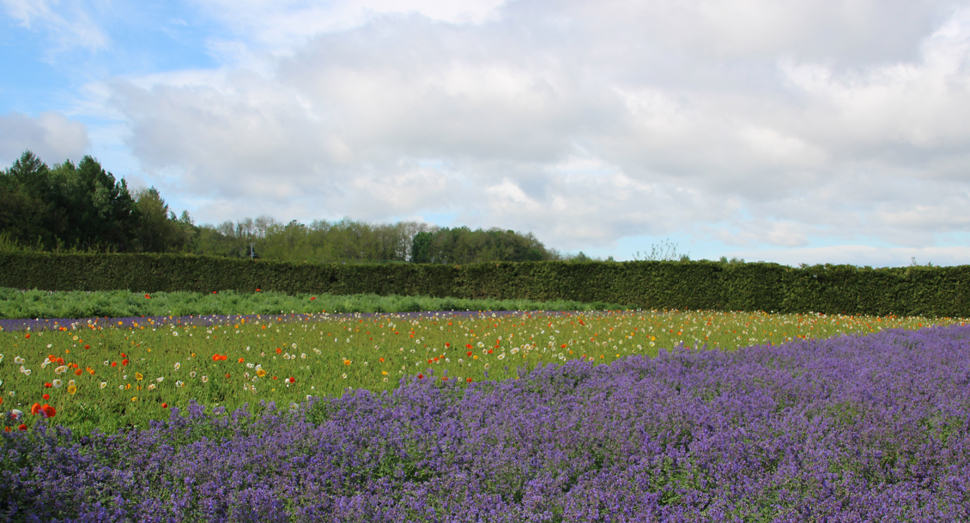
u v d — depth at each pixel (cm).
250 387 497
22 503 264
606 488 293
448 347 775
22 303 1270
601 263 1950
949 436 365
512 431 362
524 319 1204
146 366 593
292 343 788
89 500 271
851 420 404
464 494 286
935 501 287
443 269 2089
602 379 529
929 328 1059
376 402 429
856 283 1678
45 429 327
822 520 270
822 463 316
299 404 425
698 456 328
